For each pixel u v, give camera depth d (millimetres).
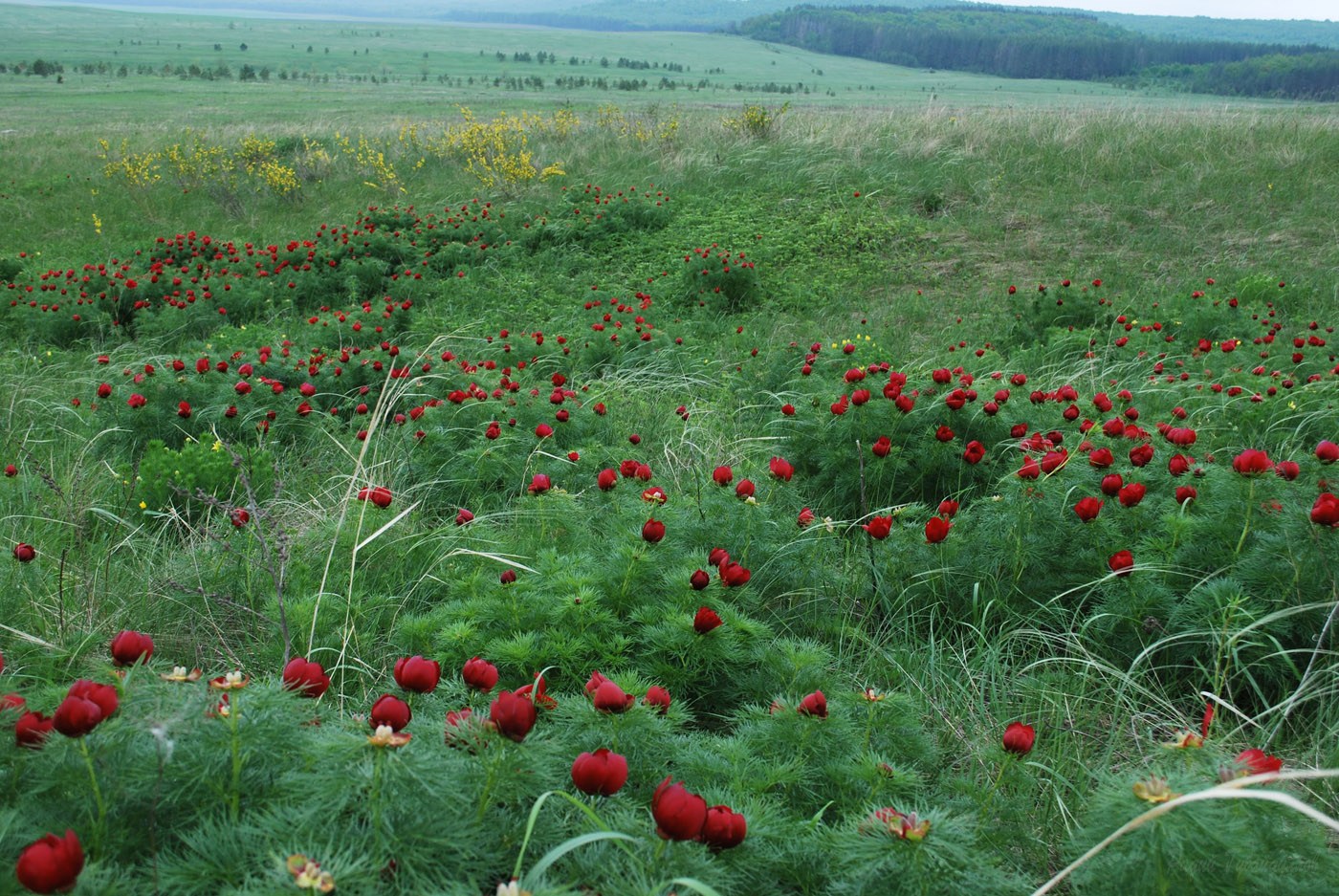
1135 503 3357
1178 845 1553
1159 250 11461
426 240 13188
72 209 16844
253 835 1541
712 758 2133
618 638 2703
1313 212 11883
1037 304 9086
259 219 16188
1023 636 3273
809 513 3666
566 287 11602
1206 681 2900
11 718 1741
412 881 1498
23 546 3295
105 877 1400
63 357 9062
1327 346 7336
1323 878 1657
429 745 1746
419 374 6848
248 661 3092
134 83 80562
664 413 6410
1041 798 2424
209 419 5855
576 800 1580
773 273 11625
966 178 14062
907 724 2383
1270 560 2969
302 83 93688
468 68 151000
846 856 1630
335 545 3672
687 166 15875
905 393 5301
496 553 3676
